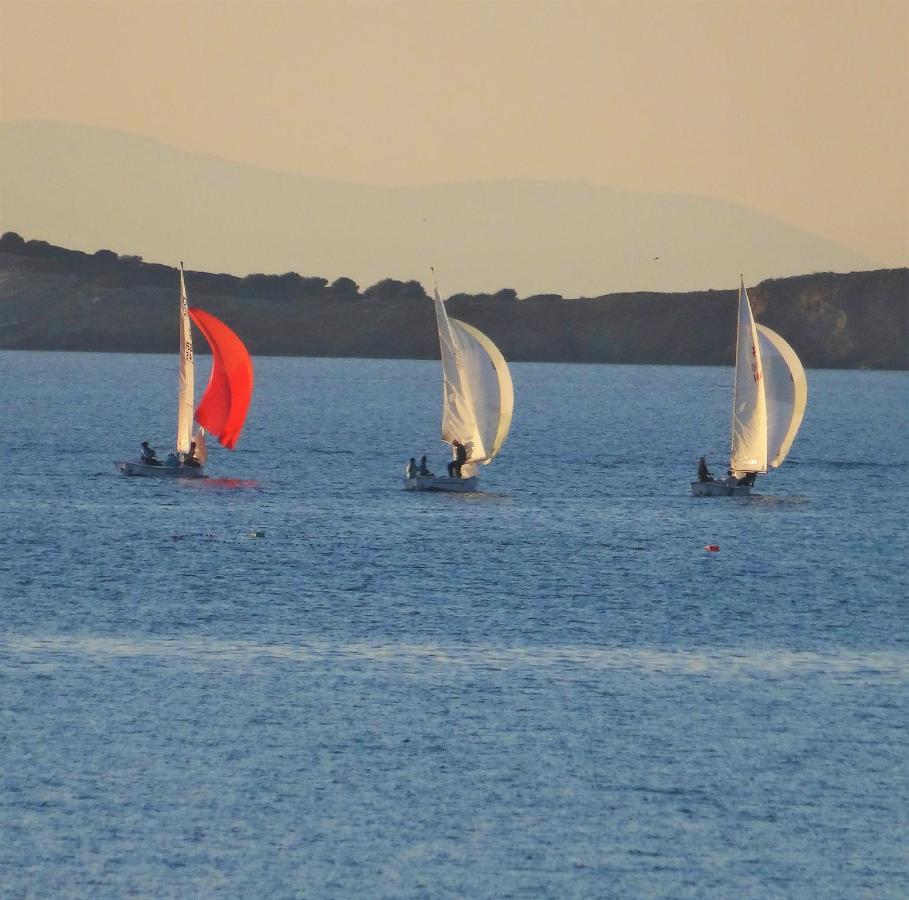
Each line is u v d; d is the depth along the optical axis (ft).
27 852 367.04
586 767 426.92
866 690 503.20
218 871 359.87
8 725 451.12
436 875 360.07
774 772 424.87
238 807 394.93
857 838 383.24
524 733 453.99
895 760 435.53
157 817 387.55
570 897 350.64
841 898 352.69
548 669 524.93
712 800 404.98
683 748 442.91
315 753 433.48
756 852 374.63
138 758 426.10
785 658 545.44
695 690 500.74
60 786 405.39
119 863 362.74
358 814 391.86
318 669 519.19
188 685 496.23
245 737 445.78
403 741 444.96
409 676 513.04
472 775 419.54
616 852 373.61
